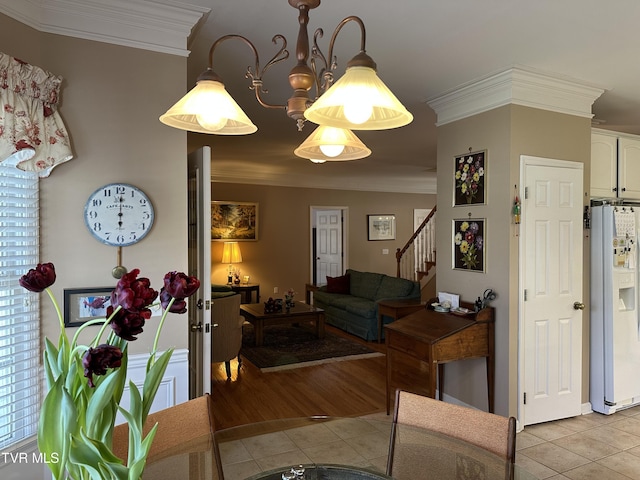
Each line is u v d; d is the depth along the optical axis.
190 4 2.23
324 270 9.48
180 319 2.42
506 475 1.67
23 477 2.01
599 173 3.76
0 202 1.92
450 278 3.71
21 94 1.89
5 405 1.95
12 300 1.98
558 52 2.80
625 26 2.45
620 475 2.64
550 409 3.38
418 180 9.28
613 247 3.51
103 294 2.21
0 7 1.89
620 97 3.67
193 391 2.91
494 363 3.29
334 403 3.74
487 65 3.02
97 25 2.19
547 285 3.35
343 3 2.19
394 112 1.31
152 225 2.31
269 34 2.57
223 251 7.79
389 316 5.58
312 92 3.30
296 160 6.84
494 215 3.29
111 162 2.23
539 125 3.29
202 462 1.68
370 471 1.74
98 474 0.83
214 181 7.75
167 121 1.45
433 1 2.19
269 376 4.43
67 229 2.14
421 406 1.97
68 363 0.90
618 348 3.54
